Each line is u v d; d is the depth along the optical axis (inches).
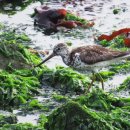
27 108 602.5
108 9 887.7
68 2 909.8
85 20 841.5
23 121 576.4
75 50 656.4
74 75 656.4
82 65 648.4
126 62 719.7
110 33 811.4
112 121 547.2
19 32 812.0
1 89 618.2
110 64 683.4
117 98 600.1
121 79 679.1
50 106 606.5
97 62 641.6
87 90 636.7
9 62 679.7
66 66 711.7
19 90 629.3
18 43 741.3
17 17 856.9
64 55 662.5
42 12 845.8
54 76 657.6
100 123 530.6
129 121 557.0
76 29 826.8
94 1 915.4
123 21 847.7
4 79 636.1
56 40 790.5
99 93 600.1
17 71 671.1
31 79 658.2
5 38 780.0
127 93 639.1
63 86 649.6
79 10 882.1
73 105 537.0
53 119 539.5
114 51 649.0
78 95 637.3
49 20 840.9
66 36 804.6
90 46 656.4
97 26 834.8
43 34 810.2
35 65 693.3
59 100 618.2
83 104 590.2
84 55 644.1
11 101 612.7
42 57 738.2
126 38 770.2
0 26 824.9
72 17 848.3
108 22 845.2
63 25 831.7
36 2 912.3
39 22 840.9
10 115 568.4
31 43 777.6
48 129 541.0
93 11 880.3
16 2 905.5
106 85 664.4
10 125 536.7
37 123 571.2
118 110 572.1
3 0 901.8
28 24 836.6
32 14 861.2
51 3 906.7
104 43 775.7
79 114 533.3
